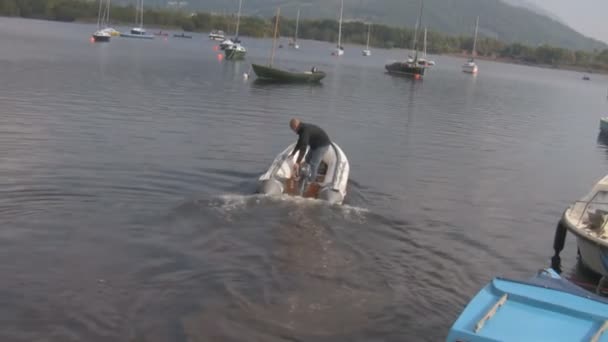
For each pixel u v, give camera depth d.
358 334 6.96
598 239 9.40
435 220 11.75
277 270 8.45
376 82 50.06
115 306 7.20
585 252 9.78
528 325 5.93
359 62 86.75
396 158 17.75
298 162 12.20
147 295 7.50
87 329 6.68
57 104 21.77
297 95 33.44
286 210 10.93
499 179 16.28
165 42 97.44
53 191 11.37
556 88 70.56
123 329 6.72
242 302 7.45
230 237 9.53
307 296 7.77
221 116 22.67
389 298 7.93
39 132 16.56
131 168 13.52
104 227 9.70
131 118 20.22
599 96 62.38
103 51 58.78
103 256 8.59
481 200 13.77
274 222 10.33
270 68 41.03
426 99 38.41
